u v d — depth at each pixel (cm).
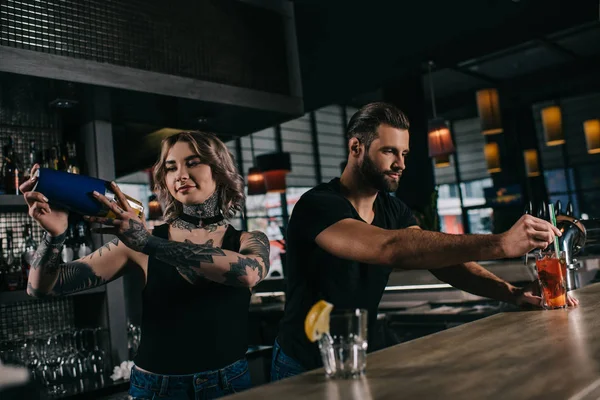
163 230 179
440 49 428
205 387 157
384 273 173
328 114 1512
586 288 203
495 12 390
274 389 92
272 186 775
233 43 323
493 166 1019
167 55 292
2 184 285
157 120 333
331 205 156
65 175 156
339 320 96
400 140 165
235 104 312
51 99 272
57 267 166
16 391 240
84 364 278
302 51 477
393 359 108
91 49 265
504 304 334
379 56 437
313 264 162
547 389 78
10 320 284
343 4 451
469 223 1630
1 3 241
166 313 162
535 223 133
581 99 1426
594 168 1428
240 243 177
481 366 95
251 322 429
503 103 1286
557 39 1004
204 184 174
